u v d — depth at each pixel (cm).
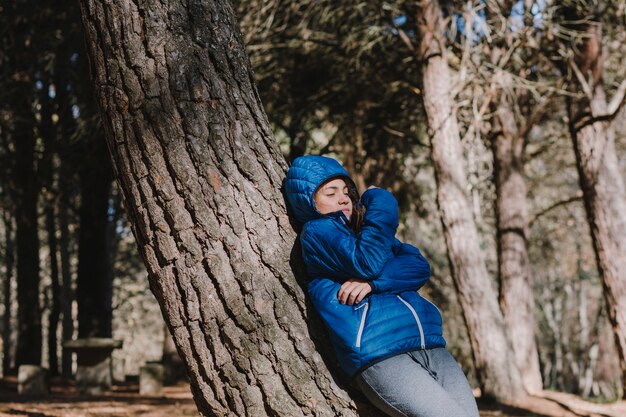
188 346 266
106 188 1683
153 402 1036
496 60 1284
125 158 269
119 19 270
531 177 2070
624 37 1332
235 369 262
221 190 266
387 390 254
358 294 262
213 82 271
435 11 1155
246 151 272
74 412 852
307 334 266
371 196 281
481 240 2464
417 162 1783
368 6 1228
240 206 268
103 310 1652
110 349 1229
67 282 2130
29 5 1391
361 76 1409
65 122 1627
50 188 1736
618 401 1198
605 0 1224
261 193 273
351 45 1295
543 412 1065
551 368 3116
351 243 265
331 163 281
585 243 2756
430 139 1168
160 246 266
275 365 262
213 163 267
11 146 2083
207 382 265
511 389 1123
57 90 1631
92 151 1599
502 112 1398
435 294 1961
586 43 1205
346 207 282
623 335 1147
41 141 1828
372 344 256
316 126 1598
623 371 1162
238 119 273
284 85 1457
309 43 1322
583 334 2984
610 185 1171
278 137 1683
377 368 256
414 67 1415
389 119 1534
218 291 263
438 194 1168
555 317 2927
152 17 269
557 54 1308
